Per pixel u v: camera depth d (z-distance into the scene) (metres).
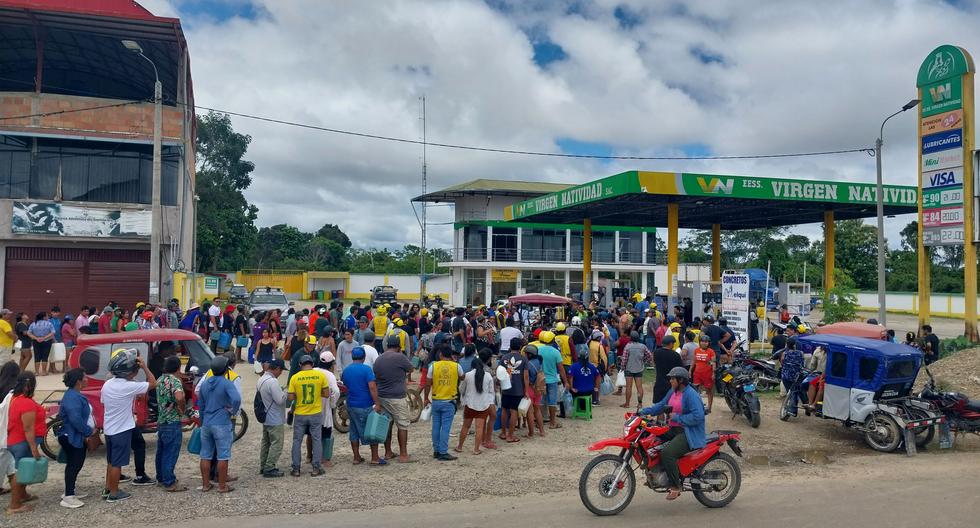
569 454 10.08
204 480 8.05
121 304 25.45
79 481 8.48
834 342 11.16
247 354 20.89
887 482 8.62
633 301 28.77
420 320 18.09
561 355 12.24
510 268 51.81
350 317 17.39
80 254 25.09
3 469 7.19
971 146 19.75
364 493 8.01
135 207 24.97
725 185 24.58
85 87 32.31
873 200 26.66
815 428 12.03
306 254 87.94
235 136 58.34
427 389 11.86
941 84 20.42
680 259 70.88
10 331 15.42
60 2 25.00
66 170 25.08
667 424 7.55
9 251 24.42
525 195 52.25
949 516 7.15
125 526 6.84
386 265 88.06
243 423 10.77
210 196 54.91
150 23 24.59
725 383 12.93
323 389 8.96
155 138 20.84
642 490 8.27
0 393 7.89
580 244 53.41
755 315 23.38
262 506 7.49
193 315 18.77
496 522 6.93
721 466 7.60
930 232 20.78
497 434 11.46
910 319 43.94
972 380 14.62
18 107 24.30
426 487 8.29
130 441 7.82
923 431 10.73
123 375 7.77
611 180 24.55
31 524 6.88
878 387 10.59
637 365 13.61
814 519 7.04
